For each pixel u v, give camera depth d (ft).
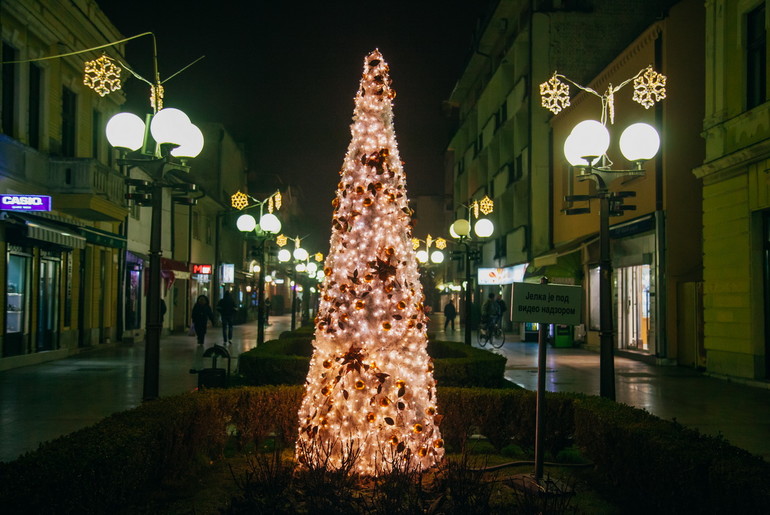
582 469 20.10
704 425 28.22
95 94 65.72
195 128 26.04
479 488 14.21
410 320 17.72
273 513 12.96
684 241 53.42
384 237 17.90
